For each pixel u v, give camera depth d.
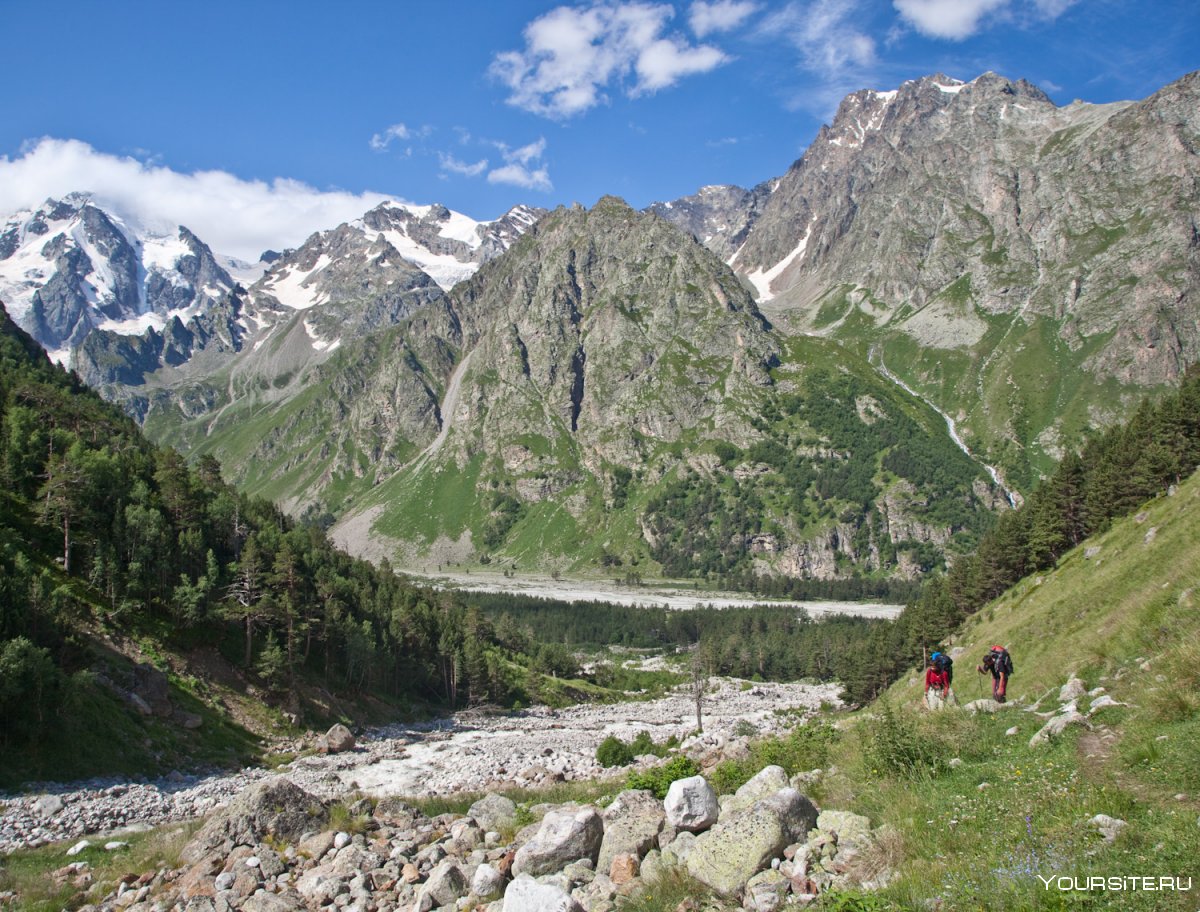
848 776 19.75
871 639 117.81
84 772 58.22
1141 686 20.08
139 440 135.00
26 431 96.62
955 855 12.80
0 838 43.59
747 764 25.41
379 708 107.31
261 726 80.56
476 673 129.88
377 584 141.62
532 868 17.16
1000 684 28.28
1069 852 11.65
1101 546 67.69
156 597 84.38
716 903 13.62
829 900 12.36
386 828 23.56
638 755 70.38
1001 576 99.44
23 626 62.69
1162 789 13.20
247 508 127.38
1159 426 84.88
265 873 20.31
